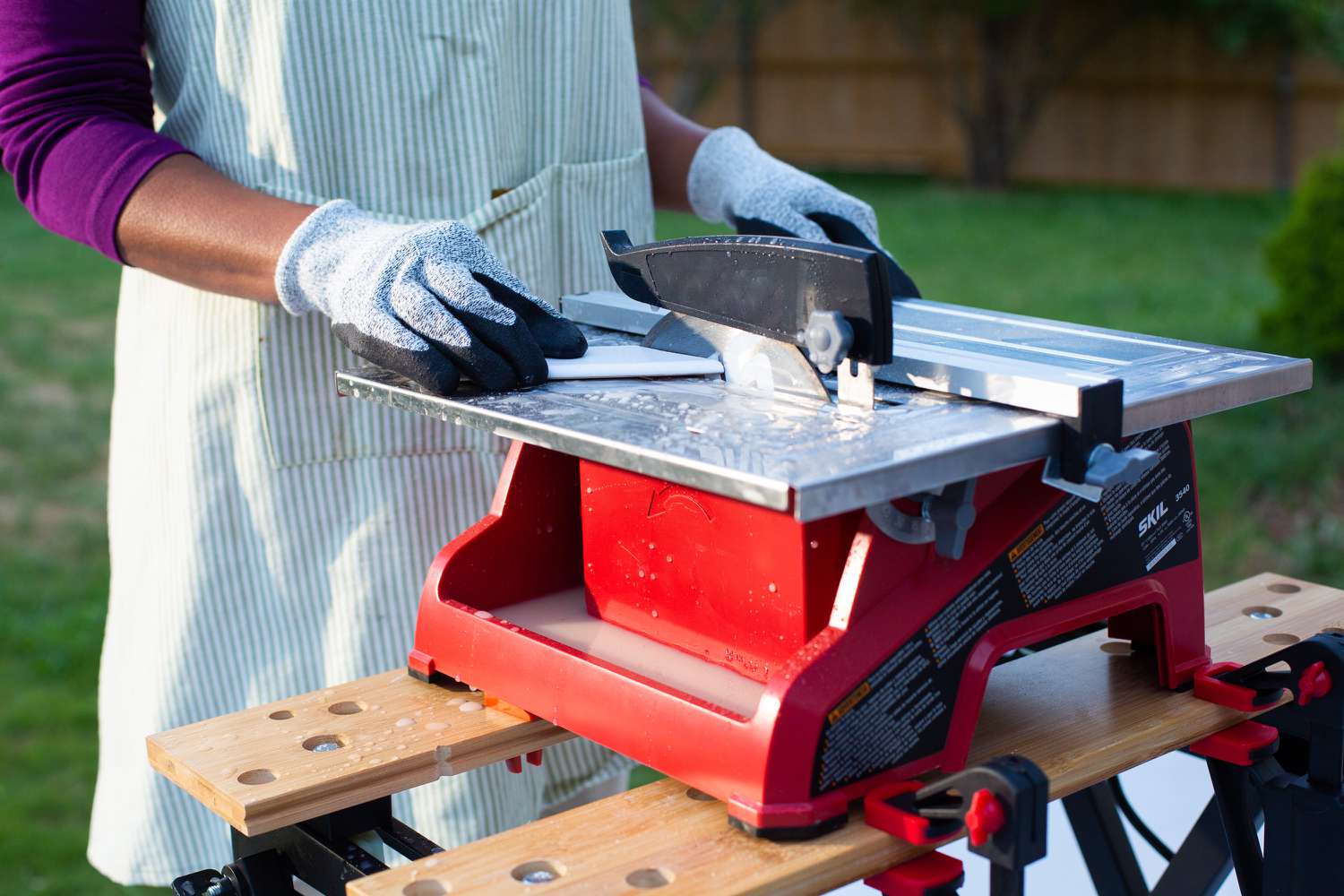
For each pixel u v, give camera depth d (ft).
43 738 10.19
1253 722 3.49
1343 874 3.36
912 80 38.81
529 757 3.59
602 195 5.07
